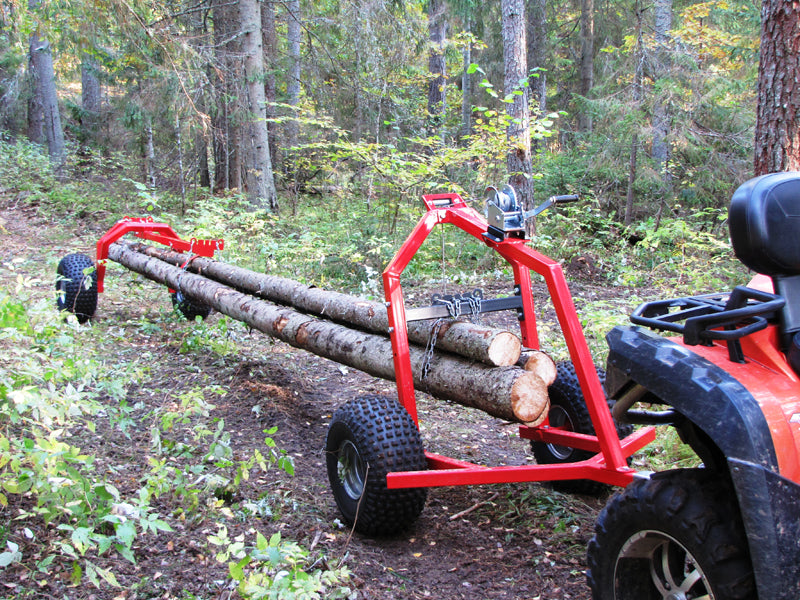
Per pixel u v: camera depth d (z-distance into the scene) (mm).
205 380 5246
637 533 2119
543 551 3135
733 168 10242
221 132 14117
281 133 15328
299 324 4867
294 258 9102
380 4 13422
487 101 20312
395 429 3154
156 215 12922
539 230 10680
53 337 4617
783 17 4684
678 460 4004
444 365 3551
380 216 10461
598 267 9539
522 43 10023
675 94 10281
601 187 11883
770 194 2061
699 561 1907
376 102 14602
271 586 2309
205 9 13359
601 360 5375
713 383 1975
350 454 3328
